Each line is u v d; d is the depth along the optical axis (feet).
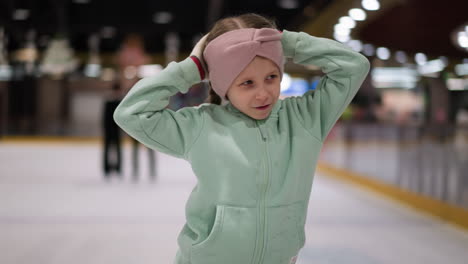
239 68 3.59
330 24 26.86
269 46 3.60
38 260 10.14
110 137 24.43
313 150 4.07
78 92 73.82
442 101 38.50
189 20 49.21
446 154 18.49
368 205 17.67
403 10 21.44
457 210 13.91
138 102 3.74
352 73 4.00
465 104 37.22
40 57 64.13
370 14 22.84
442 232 13.16
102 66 69.41
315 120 4.08
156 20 49.44
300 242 4.06
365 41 26.35
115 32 55.26
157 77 3.82
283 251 3.92
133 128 3.73
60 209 16.24
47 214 15.33
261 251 3.82
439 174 18.48
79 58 67.82
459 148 18.51
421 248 11.44
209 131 3.92
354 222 14.47
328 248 11.36
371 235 12.77
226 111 4.06
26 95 70.13
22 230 13.01
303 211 4.08
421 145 19.75
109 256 10.52
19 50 58.80
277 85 3.76
